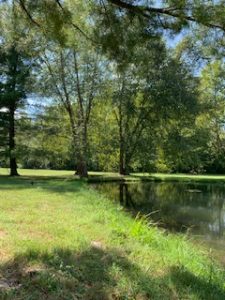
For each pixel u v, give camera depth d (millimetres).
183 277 4617
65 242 5746
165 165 35500
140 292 3969
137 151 29641
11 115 25422
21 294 3660
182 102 26359
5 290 3713
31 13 5848
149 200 17188
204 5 4855
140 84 26562
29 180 20500
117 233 6848
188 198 18375
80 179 24312
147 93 26812
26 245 5395
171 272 4742
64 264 4625
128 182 26391
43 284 3902
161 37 5570
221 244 9016
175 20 5246
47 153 25703
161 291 4078
